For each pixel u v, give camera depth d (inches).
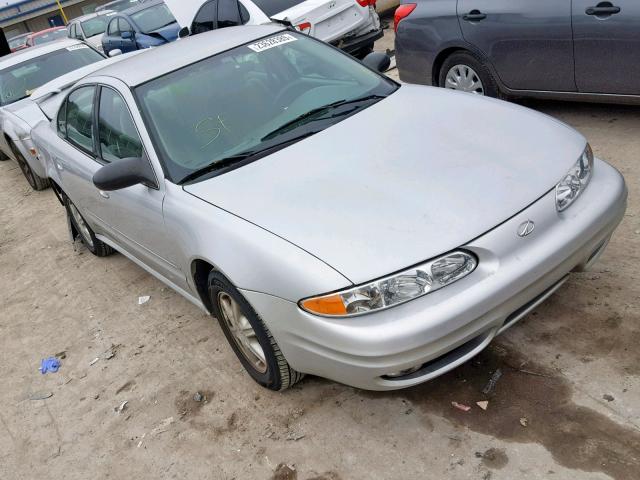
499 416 104.9
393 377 98.8
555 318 123.1
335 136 125.5
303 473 105.7
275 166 120.1
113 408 136.9
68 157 179.2
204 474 112.0
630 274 129.5
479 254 96.9
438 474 97.7
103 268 209.6
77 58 340.2
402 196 104.1
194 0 365.7
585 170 114.0
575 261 106.7
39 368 161.0
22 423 141.3
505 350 118.5
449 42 223.6
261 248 103.1
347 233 99.7
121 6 695.7
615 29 175.0
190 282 131.7
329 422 114.4
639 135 188.2
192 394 133.6
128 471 118.2
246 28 166.2
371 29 339.6
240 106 137.2
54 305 194.5
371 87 146.7
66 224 264.5
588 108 218.7
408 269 93.7
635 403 100.3
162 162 129.3
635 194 157.6
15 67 336.5
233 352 143.6
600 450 94.3
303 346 102.6
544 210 103.0
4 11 1662.2
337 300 94.2
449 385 114.2
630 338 113.3
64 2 1689.2
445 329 93.4
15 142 297.4
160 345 154.9
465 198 102.0
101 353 159.3
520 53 203.0
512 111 129.2
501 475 94.7
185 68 145.3
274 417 120.0
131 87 142.2
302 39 159.5
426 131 122.0
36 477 123.6
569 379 108.3
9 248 257.4
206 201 117.3
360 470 102.7
